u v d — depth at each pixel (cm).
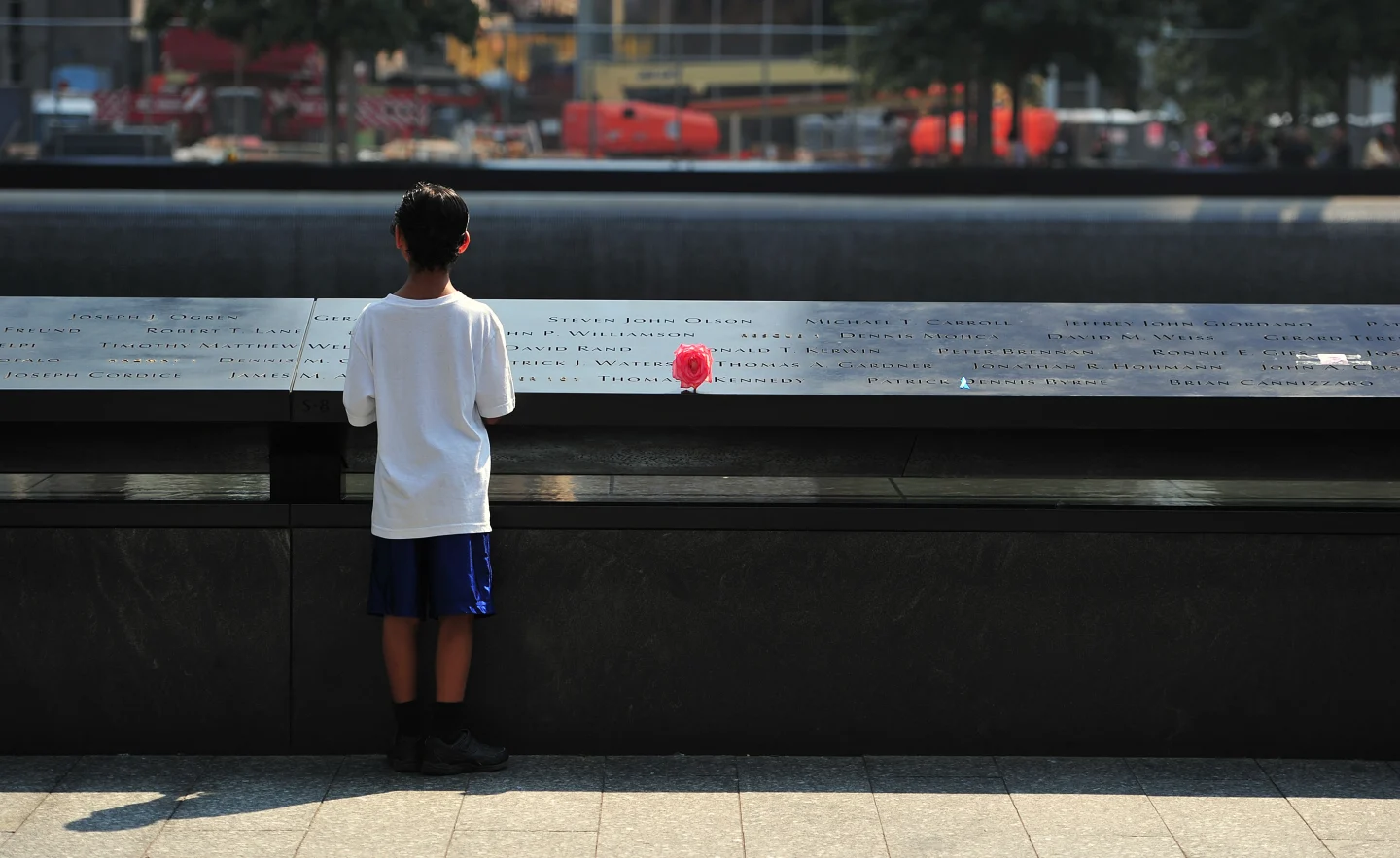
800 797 362
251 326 399
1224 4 2391
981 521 376
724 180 2011
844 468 397
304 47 2305
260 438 390
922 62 2350
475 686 383
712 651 383
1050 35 2267
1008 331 405
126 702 380
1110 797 363
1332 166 2267
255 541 375
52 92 2280
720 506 377
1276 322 411
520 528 376
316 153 2317
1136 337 401
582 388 370
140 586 375
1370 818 351
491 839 335
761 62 2444
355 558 376
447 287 361
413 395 354
